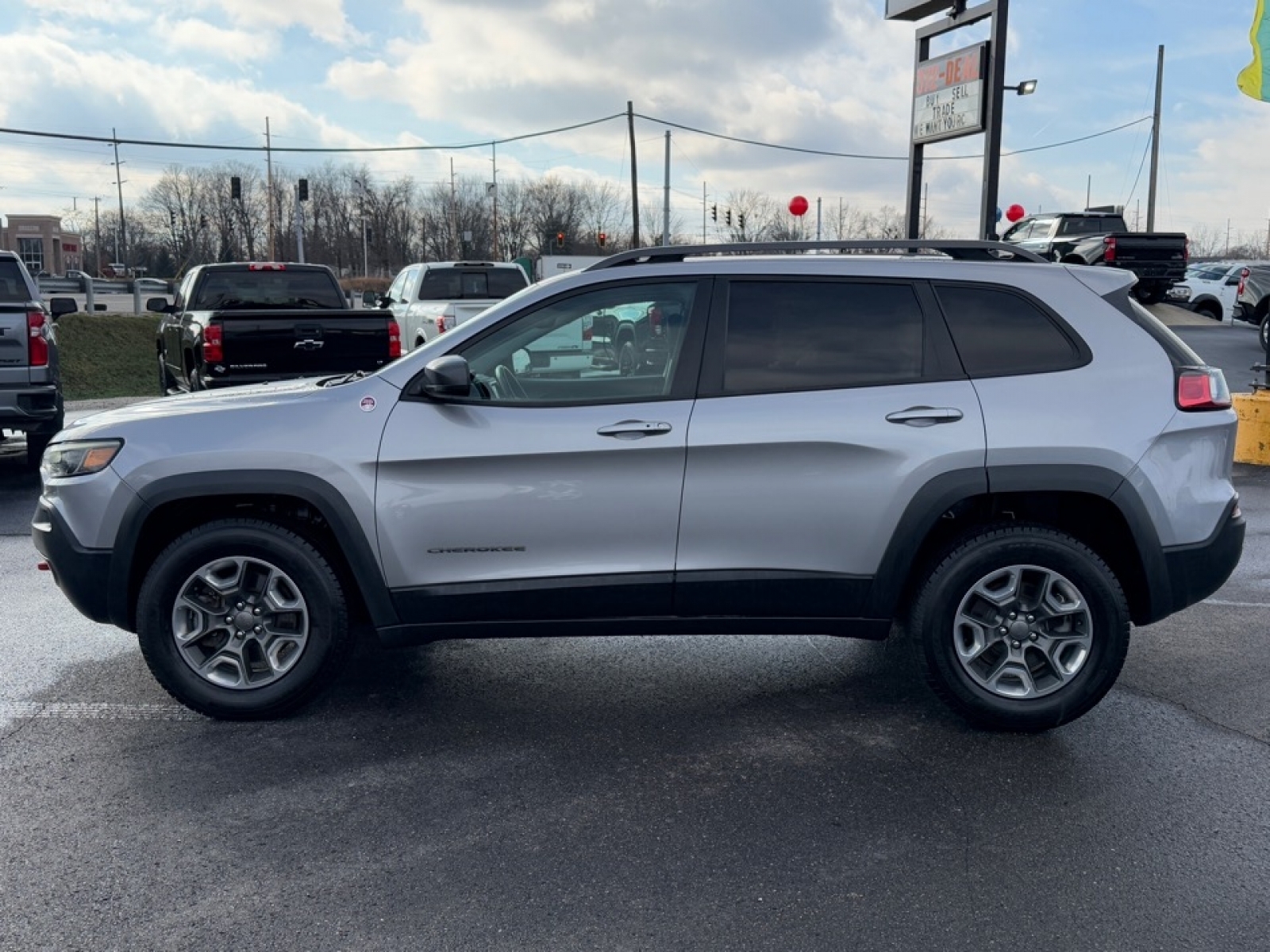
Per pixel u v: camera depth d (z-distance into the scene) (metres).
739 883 3.32
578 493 4.36
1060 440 4.30
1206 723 4.58
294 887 3.30
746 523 4.38
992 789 3.96
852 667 5.30
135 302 28.83
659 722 4.61
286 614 4.57
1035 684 4.43
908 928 3.08
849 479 4.33
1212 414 4.43
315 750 4.31
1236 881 3.32
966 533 4.43
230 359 10.92
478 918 3.13
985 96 16.64
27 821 3.71
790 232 72.38
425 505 4.38
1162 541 4.36
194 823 3.70
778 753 4.29
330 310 11.31
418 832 3.64
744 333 4.44
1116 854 3.49
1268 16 10.45
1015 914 3.15
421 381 4.45
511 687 5.04
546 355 4.48
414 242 107.75
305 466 4.38
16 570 7.14
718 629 4.50
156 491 4.40
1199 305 26.19
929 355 4.42
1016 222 27.58
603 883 3.32
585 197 102.50
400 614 4.47
